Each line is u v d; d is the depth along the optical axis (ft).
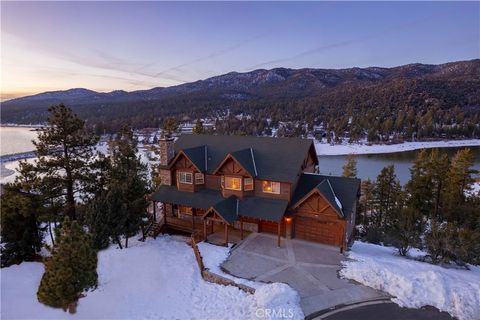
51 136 85.20
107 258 75.66
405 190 138.41
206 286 61.05
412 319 48.75
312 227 80.69
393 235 83.25
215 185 92.68
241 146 95.55
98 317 53.16
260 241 80.84
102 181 95.09
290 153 87.71
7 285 65.21
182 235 92.43
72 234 49.37
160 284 62.80
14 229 78.23
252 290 56.95
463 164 133.59
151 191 102.01
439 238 73.20
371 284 58.49
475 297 52.16
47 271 48.21
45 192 83.41
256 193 85.46
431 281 56.49
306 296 55.47
